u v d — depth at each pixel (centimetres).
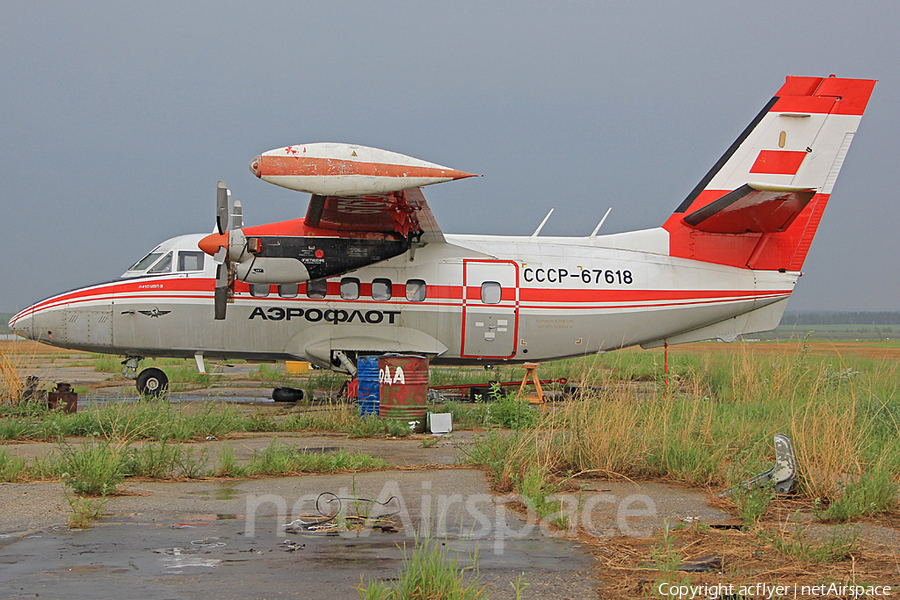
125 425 980
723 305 1584
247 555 487
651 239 1603
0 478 704
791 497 692
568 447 826
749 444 856
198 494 668
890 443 884
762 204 1421
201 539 523
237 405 1478
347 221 1398
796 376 1407
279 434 1077
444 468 807
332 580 438
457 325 1516
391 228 1433
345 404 1300
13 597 400
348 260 1441
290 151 1203
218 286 1409
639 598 424
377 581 437
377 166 1212
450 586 409
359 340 1488
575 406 927
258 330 1488
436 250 1517
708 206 1489
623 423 842
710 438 831
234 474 752
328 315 1488
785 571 478
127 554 484
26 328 1499
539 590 434
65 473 674
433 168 1220
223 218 1384
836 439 805
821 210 1594
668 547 493
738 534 566
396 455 902
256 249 1391
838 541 532
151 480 725
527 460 761
